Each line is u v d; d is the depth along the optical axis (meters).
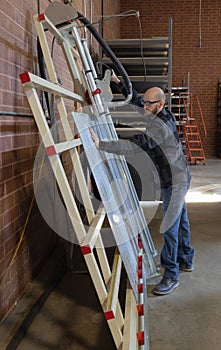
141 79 5.04
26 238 2.33
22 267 2.26
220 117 9.92
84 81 2.46
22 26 2.20
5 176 1.92
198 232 3.79
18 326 1.92
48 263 2.75
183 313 2.21
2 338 1.82
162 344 1.90
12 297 2.09
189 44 9.87
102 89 2.75
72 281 2.58
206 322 2.11
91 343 1.86
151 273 2.62
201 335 1.98
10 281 2.04
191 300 2.37
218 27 9.74
